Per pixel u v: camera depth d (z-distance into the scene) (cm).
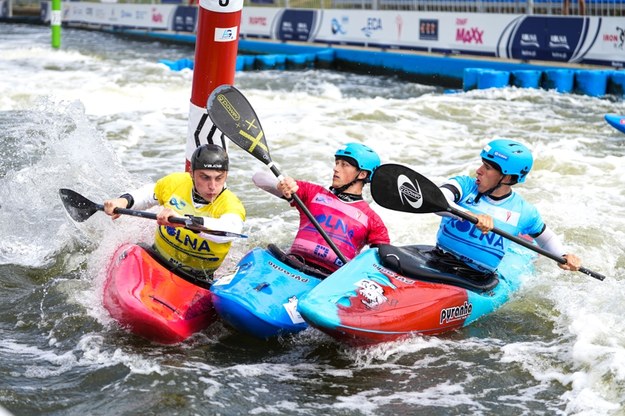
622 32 2692
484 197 970
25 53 3800
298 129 2003
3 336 893
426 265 970
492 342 921
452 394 795
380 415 748
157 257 948
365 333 856
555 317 990
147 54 3972
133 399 751
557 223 1318
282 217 1339
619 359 828
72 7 5762
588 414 748
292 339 904
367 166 970
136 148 1803
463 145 1923
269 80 3153
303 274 940
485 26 3088
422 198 950
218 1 1179
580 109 2438
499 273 1066
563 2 2916
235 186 1521
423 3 3381
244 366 839
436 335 932
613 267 1160
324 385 808
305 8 3900
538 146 1895
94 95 2414
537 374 837
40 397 748
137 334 892
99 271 1074
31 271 1085
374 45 3559
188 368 823
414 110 2339
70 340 882
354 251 981
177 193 928
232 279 911
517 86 2770
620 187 1551
